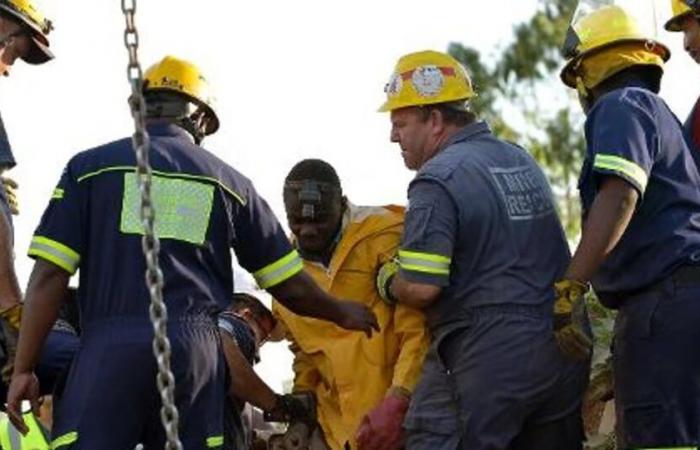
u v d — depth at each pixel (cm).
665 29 989
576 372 965
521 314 958
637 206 931
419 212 963
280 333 1086
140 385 896
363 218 1045
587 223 909
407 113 1003
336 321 977
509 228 967
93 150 924
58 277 914
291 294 956
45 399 1125
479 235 963
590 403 1092
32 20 1062
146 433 908
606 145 916
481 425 952
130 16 776
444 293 968
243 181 939
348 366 1038
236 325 1052
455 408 962
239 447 1048
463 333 962
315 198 1034
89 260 913
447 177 967
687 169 938
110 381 894
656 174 931
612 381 1031
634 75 973
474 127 1000
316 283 966
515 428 955
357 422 1035
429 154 1003
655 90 982
